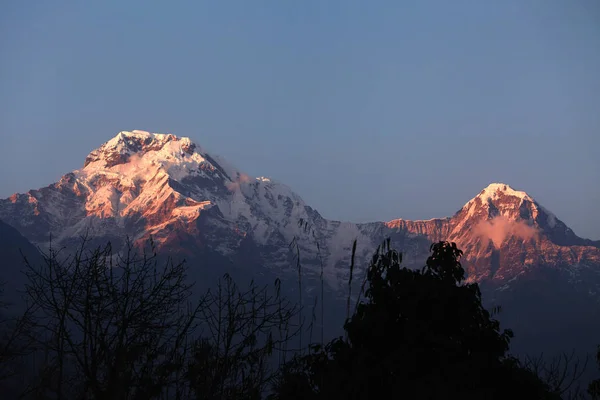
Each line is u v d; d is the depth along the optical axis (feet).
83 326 161.38
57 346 160.15
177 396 169.78
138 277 169.17
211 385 168.76
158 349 170.91
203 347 178.09
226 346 174.19
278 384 194.80
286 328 196.24
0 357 166.71
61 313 161.79
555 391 206.18
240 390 176.45
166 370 168.96
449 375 183.73
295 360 201.36
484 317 200.23
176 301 171.94
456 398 179.42
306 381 194.80
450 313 194.39
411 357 185.98
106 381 163.32
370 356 192.44
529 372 192.75
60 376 158.40
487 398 181.16
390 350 194.18
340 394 186.29
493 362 189.06
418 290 196.85
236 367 177.37
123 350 161.68
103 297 164.55
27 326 169.27
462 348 194.08
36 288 166.71
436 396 179.32
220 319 182.29
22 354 168.86
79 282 166.40
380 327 193.26
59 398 158.92
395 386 184.55
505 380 188.75
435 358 187.11
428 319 194.18
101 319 164.66
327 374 190.49
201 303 178.81
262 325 183.62
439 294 194.80
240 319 181.57
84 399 156.35
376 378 186.19
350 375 189.06
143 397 163.63
